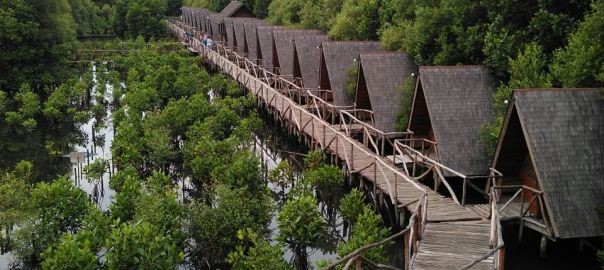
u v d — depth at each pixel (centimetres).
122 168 2720
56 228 2002
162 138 2966
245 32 5300
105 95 4962
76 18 7906
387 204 2258
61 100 4191
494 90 2383
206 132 3066
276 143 3609
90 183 2802
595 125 1767
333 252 2088
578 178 1698
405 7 3397
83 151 3444
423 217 1750
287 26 5203
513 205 1975
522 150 1942
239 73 4678
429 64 2891
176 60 5491
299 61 3775
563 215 1658
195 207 2045
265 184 2441
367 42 3450
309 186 2392
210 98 4647
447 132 2267
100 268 1736
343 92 3259
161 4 8544
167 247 1686
